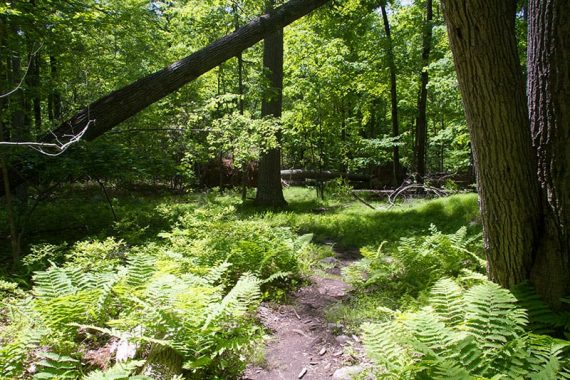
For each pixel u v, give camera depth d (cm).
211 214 784
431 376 283
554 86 381
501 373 281
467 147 1902
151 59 1562
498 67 352
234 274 582
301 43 1484
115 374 276
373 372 340
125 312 400
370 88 1784
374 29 1775
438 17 1675
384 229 933
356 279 585
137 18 1222
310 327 470
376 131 2705
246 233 706
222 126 1006
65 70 1212
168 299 375
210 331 371
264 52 1269
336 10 1279
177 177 1731
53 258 646
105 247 576
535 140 397
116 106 853
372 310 490
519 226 384
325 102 1481
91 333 395
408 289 530
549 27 386
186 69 902
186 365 337
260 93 1088
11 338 370
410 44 1759
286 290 577
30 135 903
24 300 415
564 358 310
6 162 684
